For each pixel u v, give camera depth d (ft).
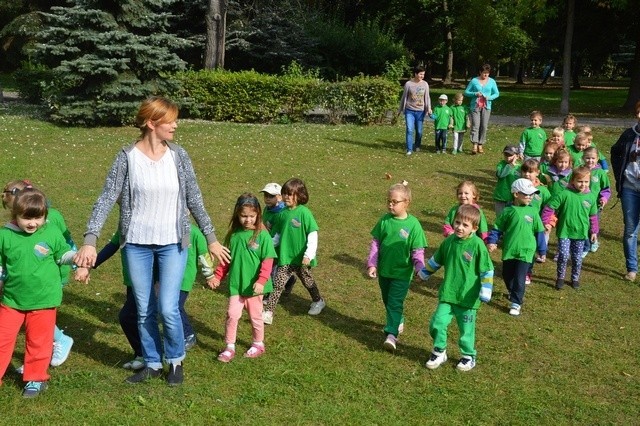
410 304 21.99
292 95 63.00
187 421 14.02
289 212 20.36
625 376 17.19
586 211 23.77
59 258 15.20
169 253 15.03
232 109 63.00
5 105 74.74
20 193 14.64
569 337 19.71
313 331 19.47
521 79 181.68
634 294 23.86
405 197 18.54
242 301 17.44
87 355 17.16
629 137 24.94
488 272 16.93
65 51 57.57
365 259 26.71
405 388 16.07
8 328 14.75
